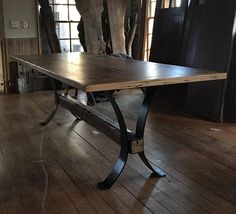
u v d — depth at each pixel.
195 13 4.54
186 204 2.24
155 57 5.44
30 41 5.85
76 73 2.40
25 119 4.20
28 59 3.46
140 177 2.62
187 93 4.44
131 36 6.29
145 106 2.48
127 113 4.45
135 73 2.36
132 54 6.55
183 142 3.38
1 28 5.59
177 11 4.96
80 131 3.73
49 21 5.84
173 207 2.20
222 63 3.94
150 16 6.09
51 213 2.15
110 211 2.16
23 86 5.71
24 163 2.91
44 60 3.33
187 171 2.73
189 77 2.21
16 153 3.13
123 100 5.17
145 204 2.24
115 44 5.95
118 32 5.95
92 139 3.48
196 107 4.28
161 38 5.32
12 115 4.38
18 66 5.70
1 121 4.12
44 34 5.97
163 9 5.29
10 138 3.53
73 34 6.22
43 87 6.00
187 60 4.55
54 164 2.88
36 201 2.29
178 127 3.85
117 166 2.55
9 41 5.69
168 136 3.55
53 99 5.27
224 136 3.53
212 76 2.29
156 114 4.39
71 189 2.45
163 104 4.91
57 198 2.33
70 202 2.28
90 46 5.70
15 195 2.38
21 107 4.80
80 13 5.66
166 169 2.77
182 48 4.80
